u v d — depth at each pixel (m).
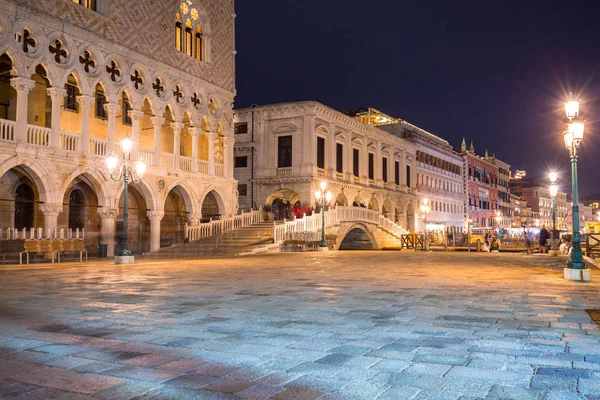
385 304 9.28
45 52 24.59
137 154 29.77
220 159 37.72
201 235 33.41
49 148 24.48
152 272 16.97
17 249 23.92
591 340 6.27
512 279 13.91
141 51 30.20
